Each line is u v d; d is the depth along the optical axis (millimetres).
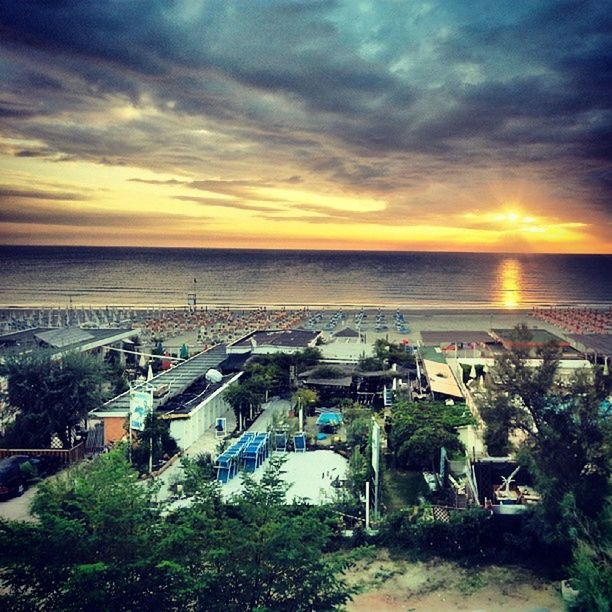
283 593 20031
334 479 38812
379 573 29594
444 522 31891
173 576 19344
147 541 20703
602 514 29031
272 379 61094
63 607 18922
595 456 32625
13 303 198625
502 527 32031
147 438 42000
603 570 24500
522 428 35875
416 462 40938
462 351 77000
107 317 137000
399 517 32219
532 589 28156
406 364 72188
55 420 44500
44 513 20859
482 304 197250
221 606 19547
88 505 21562
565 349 69750
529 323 135375
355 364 70125
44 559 19594
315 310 163250
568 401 34344
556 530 29844
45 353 47375
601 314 145000
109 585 19531
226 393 52438
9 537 19625
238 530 20672
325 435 48594
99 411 46375
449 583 28766
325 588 20969
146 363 78875
